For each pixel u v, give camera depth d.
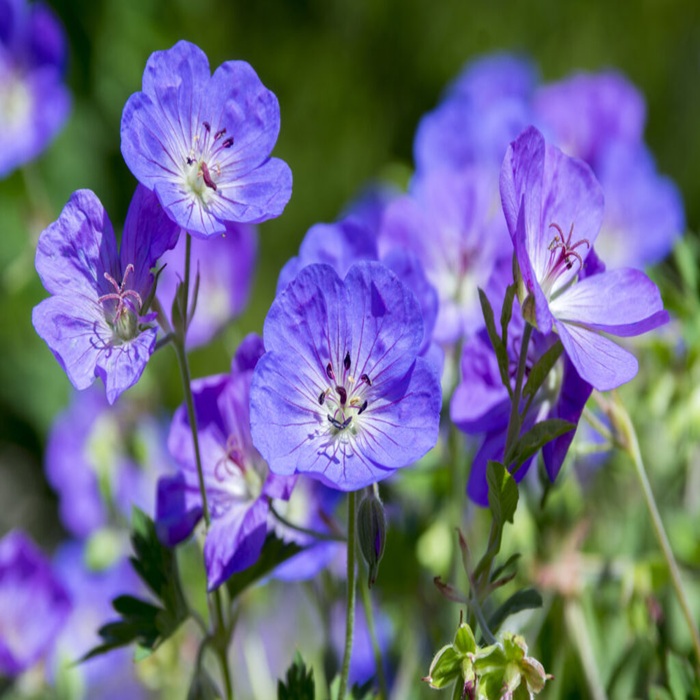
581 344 0.87
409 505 1.04
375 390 0.87
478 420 0.91
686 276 1.03
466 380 0.91
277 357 0.86
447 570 1.00
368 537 0.86
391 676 1.03
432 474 1.02
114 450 1.23
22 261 1.38
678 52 3.55
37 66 1.46
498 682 0.85
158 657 1.04
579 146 1.21
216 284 1.08
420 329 0.86
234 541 0.88
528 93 1.32
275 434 0.86
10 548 1.05
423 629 1.03
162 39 2.32
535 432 0.86
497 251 1.04
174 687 1.05
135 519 0.91
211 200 0.87
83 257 0.87
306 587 1.00
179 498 0.91
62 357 0.86
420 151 1.11
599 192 0.90
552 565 0.99
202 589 1.07
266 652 1.21
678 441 1.02
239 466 0.91
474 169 1.05
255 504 0.89
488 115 1.11
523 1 3.63
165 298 1.08
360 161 3.58
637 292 0.89
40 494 2.72
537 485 1.02
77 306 0.87
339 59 3.62
